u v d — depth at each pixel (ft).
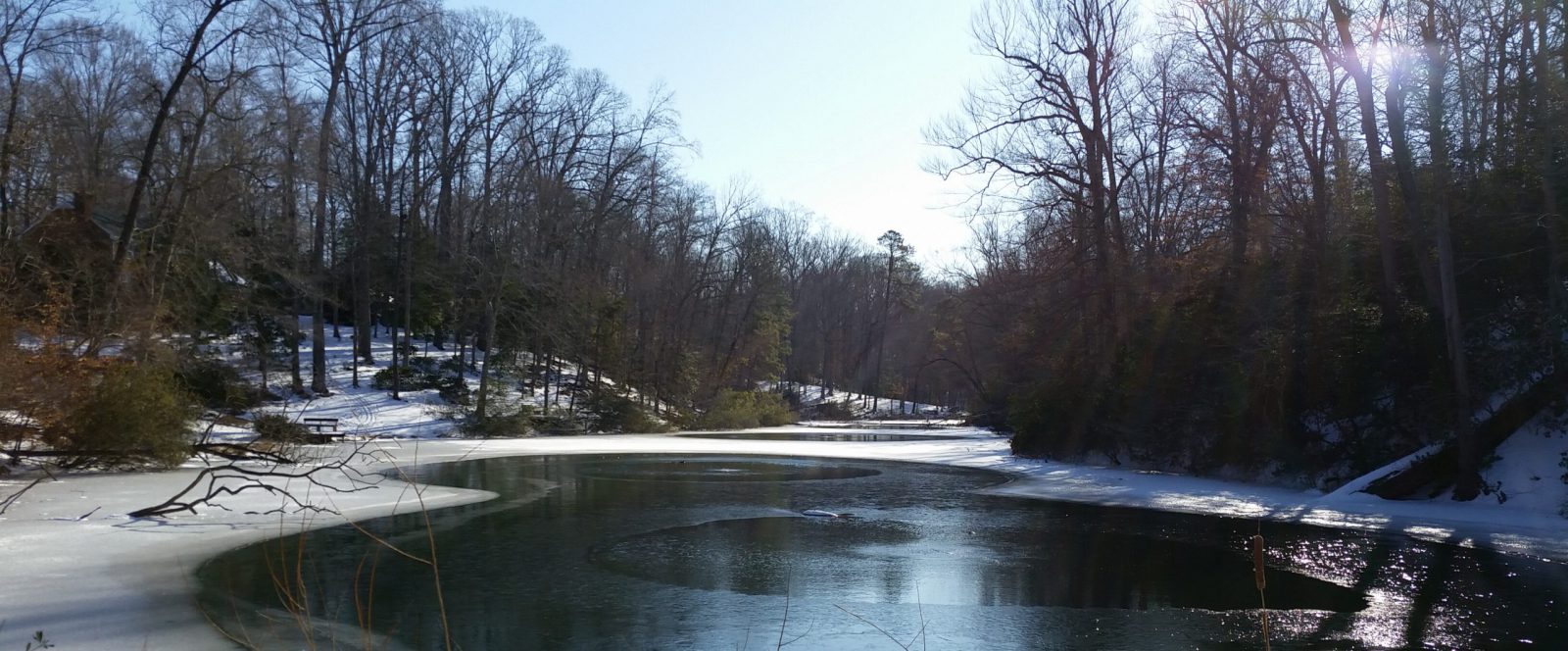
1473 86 56.49
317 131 102.42
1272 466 63.62
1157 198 98.17
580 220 145.79
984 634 24.98
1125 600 28.94
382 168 135.64
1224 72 76.59
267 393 100.94
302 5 100.01
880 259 272.92
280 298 109.19
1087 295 87.35
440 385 124.16
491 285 121.70
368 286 136.26
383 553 34.58
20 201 73.56
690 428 152.46
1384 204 57.16
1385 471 52.47
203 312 85.20
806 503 51.67
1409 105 57.62
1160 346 75.56
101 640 22.54
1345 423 58.44
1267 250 71.82
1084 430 83.41
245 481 51.47
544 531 40.27
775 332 208.03
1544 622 26.27
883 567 33.76
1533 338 50.08
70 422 51.70
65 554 31.76
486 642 23.47
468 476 63.67
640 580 30.86
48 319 54.44
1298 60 68.44
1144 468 76.64
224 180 82.07
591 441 105.91
